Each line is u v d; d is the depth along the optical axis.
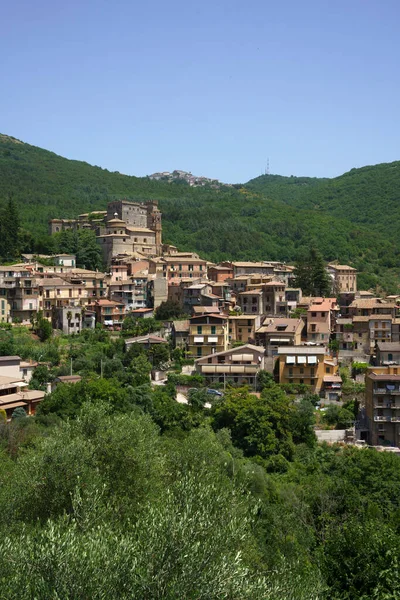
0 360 124.06
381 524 58.81
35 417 99.25
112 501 50.38
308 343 148.75
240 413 106.00
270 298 180.25
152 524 36.28
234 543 39.81
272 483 82.69
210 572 33.22
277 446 102.12
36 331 160.75
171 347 152.75
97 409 63.09
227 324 154.38
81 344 155.25
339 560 50.31
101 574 32.78
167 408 109.44
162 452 66.50
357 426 117.69
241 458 97.81
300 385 129.12
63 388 107.69
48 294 176.12
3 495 51.03
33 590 31.62
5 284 171.88
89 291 186.38
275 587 35.53
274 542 63.06
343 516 73.69
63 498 48.97
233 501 47.28
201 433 90.69
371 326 155.75
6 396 111.00
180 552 33.94
